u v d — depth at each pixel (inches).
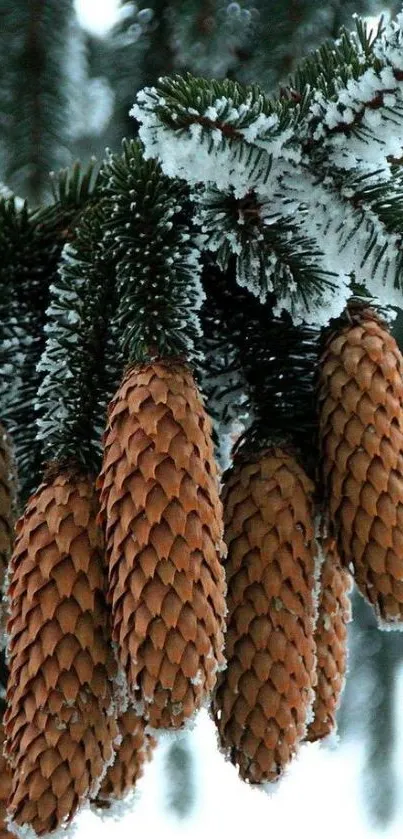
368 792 48.9
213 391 30.7
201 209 28.6
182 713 25.9
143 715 26.2
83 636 26.9
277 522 28.3
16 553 27.7
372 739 48.4
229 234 28.2
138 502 26.7
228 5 39.9
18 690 26.8
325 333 29.5
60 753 26.4
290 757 27.6
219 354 30.6
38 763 26.4
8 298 31.9
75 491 27.9
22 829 26.4
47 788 26.3
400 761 48.6
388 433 28.3
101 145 47.1
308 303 28.5
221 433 31.1
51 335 29.9
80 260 29.9
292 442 29.3
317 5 39.5
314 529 28.6
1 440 29.8
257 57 40.1
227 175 27.6
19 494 31.0
